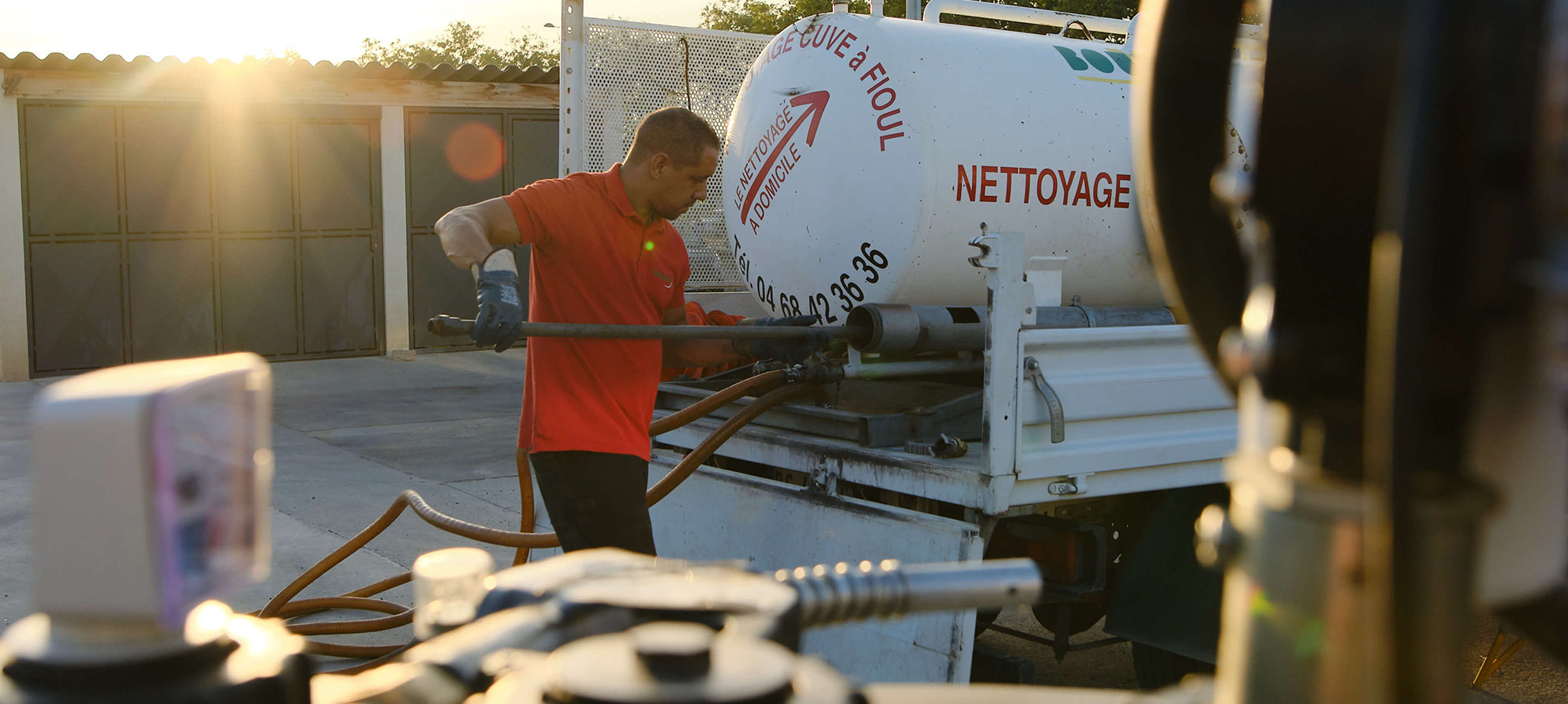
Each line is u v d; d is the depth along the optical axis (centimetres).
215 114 1312
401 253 1429
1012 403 310
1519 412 40
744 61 549
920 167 385
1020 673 371
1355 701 42
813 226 415
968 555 315
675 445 429
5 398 1116
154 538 41
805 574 65
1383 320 37
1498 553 41
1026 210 406
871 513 342
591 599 58
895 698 66
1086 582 347
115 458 41
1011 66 412
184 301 1320
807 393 372
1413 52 36
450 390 1195
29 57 1175
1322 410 42
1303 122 42
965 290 408
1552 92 36
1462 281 36
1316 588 42
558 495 315
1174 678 379
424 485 754
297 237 1373
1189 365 349
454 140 1440
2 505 671
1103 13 1759
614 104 515
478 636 58
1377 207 41
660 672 44
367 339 1427
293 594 416
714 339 333
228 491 46
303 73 1305
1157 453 340
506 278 282
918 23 416
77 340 1269
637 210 318
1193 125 50
